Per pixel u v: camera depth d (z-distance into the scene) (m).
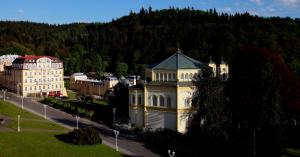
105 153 112.62
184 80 145.00
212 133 119.31
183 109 139.62
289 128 134.75
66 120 162.62
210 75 121.75
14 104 193.50
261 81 118.25
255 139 123.50
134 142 129.50
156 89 143.50
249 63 129.00
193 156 114.31
